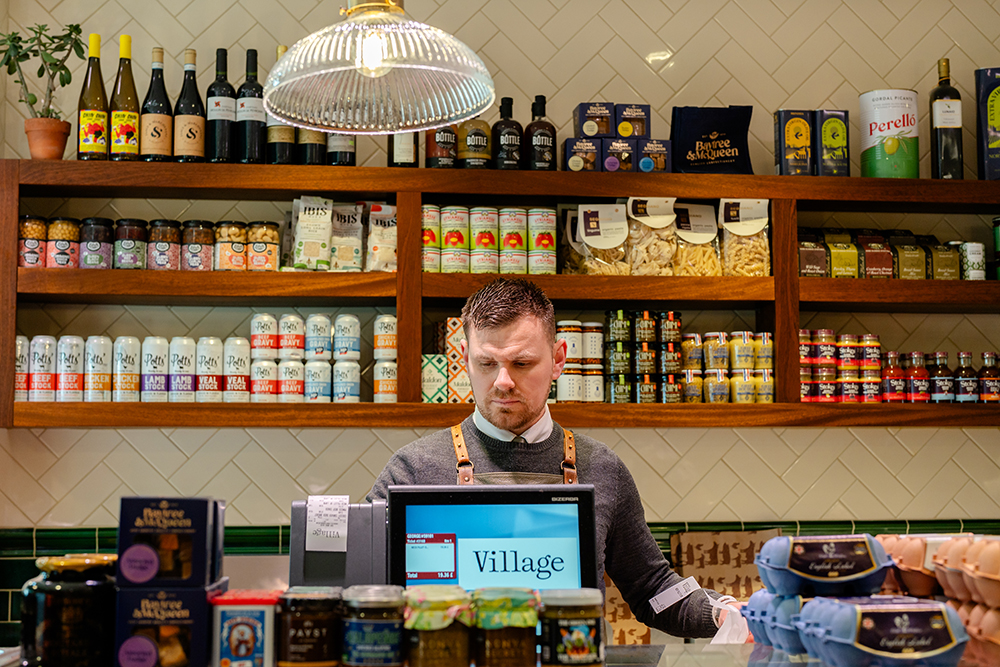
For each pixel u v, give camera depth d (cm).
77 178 252
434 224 263
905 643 102
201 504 105
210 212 281
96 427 264
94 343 253
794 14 306
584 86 298
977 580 107
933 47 308
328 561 139
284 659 103
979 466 300
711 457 291
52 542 271
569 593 108
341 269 262
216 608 104
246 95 261
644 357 269
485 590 108
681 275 267
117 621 102
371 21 166
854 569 113
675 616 174
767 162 302
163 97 260
